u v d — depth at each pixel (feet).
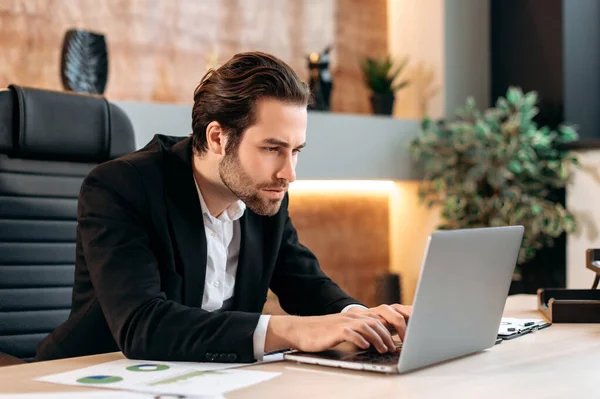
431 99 15.16
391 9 15.97
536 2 14.49
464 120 14.94
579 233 13.37
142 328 4.44
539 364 4.25
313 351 4.31
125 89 12.88
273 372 4.02
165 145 5.61
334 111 15.24
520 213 13.04
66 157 6.93
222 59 13.88
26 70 11.93
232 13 13.98
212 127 5.05
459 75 15.11
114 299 4.67
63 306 6.77
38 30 12.02
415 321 3.92
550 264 13.96
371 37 15.75
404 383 3.76
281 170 4.93
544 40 14.38
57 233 6.82
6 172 6.62
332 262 15.15
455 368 4.13
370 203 15.62
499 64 15.26
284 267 6.12
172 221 5.17
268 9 14.40
